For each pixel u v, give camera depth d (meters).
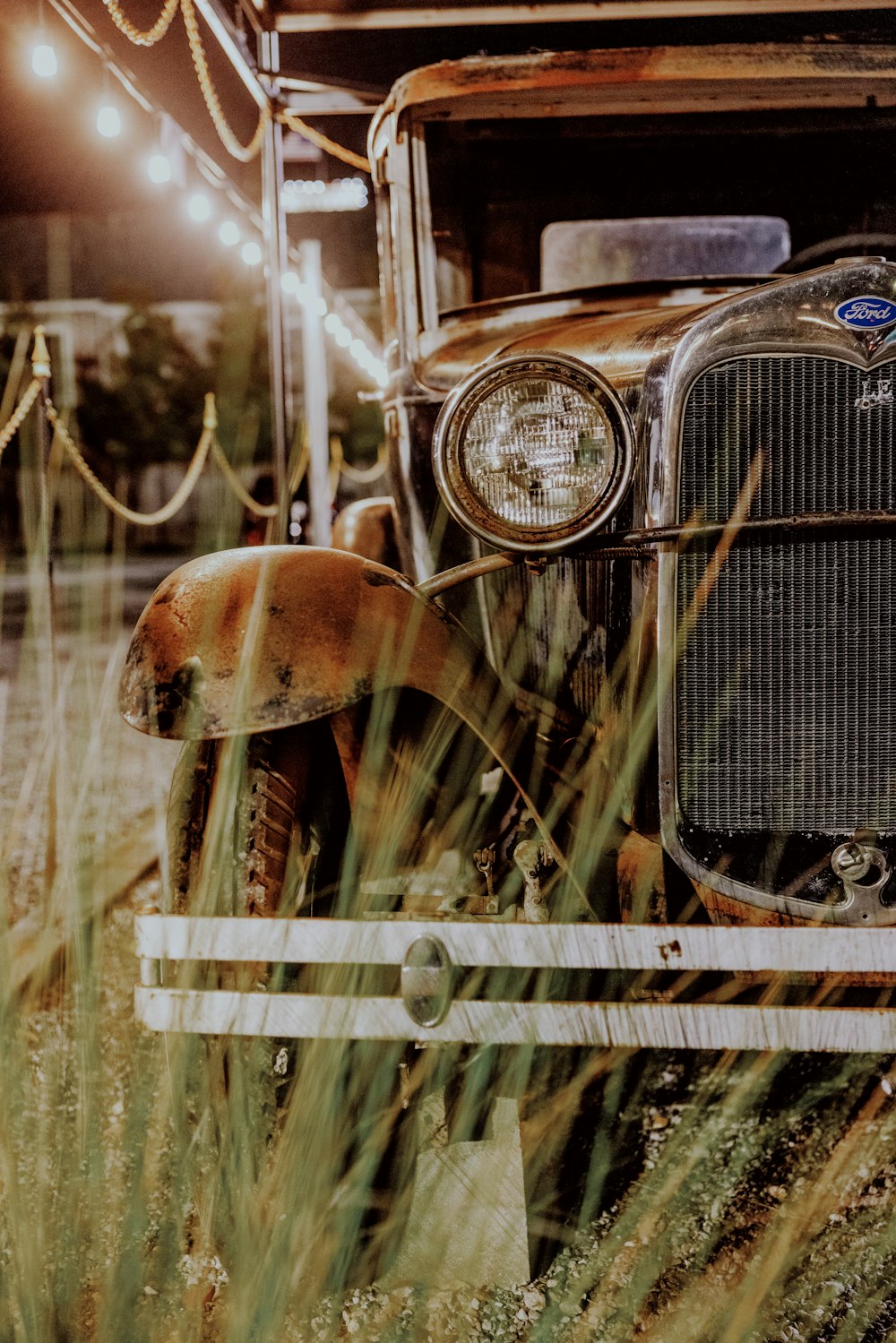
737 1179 2.49
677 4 4.48
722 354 2.03
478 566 2.34
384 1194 2.22
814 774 2.13
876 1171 2.49
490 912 2.34
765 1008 1.85
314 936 1.92
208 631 2.12
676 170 3.37
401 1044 2.28
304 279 7.86
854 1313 2.06
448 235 3.37
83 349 23.25
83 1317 2.03
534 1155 2.47
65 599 13.03
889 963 1.82
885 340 2.01
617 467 2.04
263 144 5.73
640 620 2.17
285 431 6.06
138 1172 2.41
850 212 3.40
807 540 2.08
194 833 2.15
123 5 4.21
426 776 2.46
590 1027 1.87
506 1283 2.17
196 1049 2.06
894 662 2.10
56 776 4.07
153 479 24.08
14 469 16.67
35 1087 2.71
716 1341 1.99
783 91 3.23
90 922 3.74
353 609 2.18
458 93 3.21
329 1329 2.04
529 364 2.05
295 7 5.16
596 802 2.33
